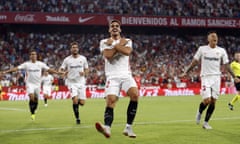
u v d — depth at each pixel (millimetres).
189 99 28266
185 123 13047
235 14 46000
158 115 16062
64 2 41500
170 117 15203
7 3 39469
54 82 31422
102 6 42219
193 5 45469
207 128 11555
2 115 16703
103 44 8523
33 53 14945
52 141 9438
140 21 41875
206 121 11633
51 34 43281
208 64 11375
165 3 44688
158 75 38250
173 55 43562
